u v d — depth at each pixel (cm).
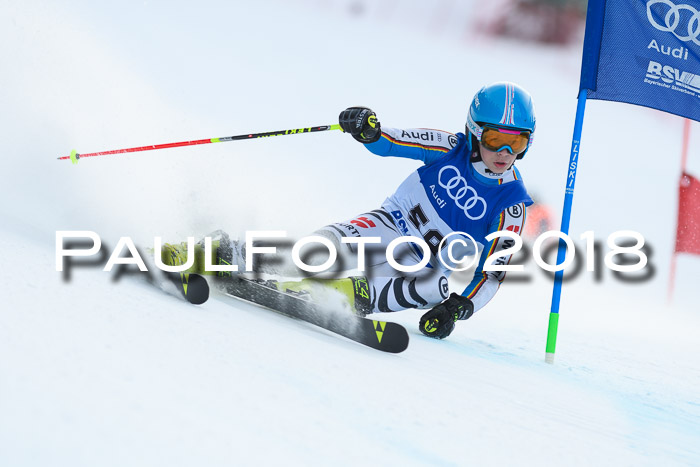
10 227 1166
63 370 592
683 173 3919
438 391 918
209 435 550
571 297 2314
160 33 4303
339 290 1295
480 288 1474
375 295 1380
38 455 447
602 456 812
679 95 1609
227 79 3922
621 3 1593
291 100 3916
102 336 722
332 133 3450
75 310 795
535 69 5478
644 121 4672
